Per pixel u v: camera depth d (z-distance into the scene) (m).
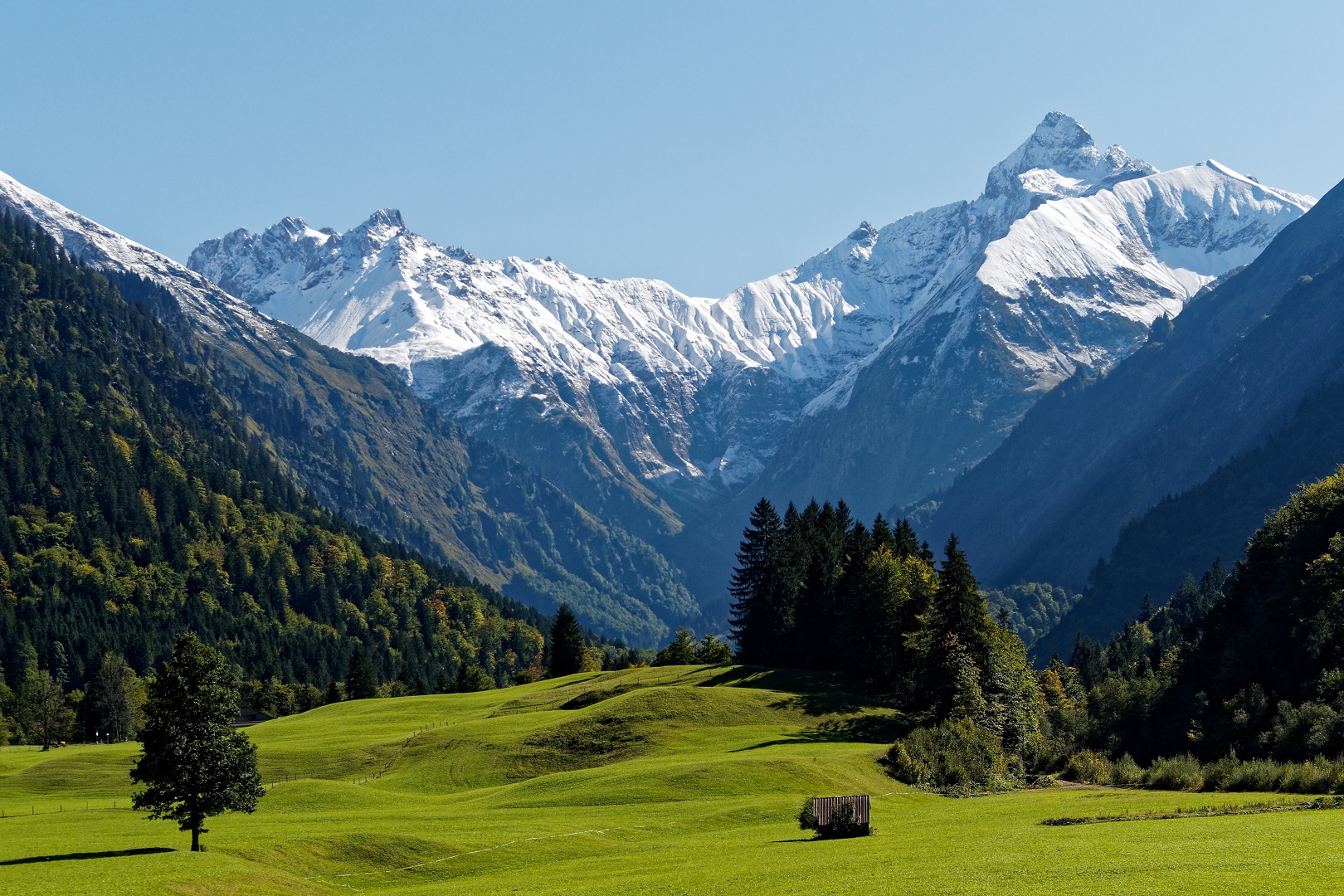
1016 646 126.38
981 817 73.38
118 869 61.59
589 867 63.56
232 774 68.25
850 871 54.34
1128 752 132.00
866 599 142.50
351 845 70.12
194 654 68.19
